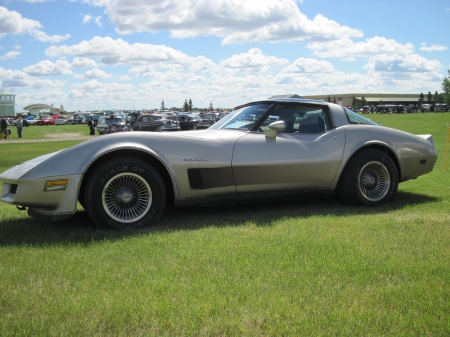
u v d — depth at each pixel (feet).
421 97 451.12
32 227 13.39
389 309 6.97
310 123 15.49
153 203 12.98
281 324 6.50
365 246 10.28
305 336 6.18
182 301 7.30
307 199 17.21
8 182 12.60
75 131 147.95
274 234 11.47
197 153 13.55
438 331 6.26
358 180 15.47
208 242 10.80
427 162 17.07
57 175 12.12
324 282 8.07
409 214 14.08
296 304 7.16
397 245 10.33
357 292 7.60
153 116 119.24
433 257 9.42
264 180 14.33
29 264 9.45
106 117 122.11
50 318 6.81
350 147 15.42
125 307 7.09
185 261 9.37
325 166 15.02
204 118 140.97
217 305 7.11
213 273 8.61
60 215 12.25
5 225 13.74
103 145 12.72
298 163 14.60
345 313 6.79
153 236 11.62
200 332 6.32
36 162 12.67
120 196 12.71
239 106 16.85
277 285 7.97
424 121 142.51
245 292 7.63
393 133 16.47
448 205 15.39
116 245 10.89
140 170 12.76
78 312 6.96
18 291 7.87
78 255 10.07
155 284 8.07
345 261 9.17
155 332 6.35
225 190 13.97
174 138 13.62
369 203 15.62
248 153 14.08
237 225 12.91
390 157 16.44
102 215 12.43
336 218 13.55
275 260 9.28
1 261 9.73
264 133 14.74
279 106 15.29
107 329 6.46
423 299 7.29
